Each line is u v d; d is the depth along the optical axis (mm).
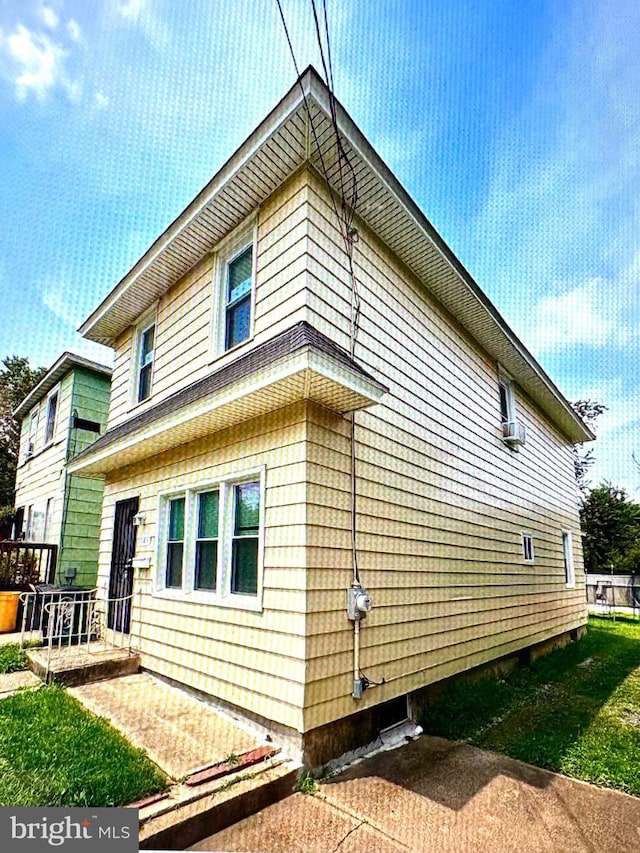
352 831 2875
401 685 4559
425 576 5297
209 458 4922
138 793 2822
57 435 10133
